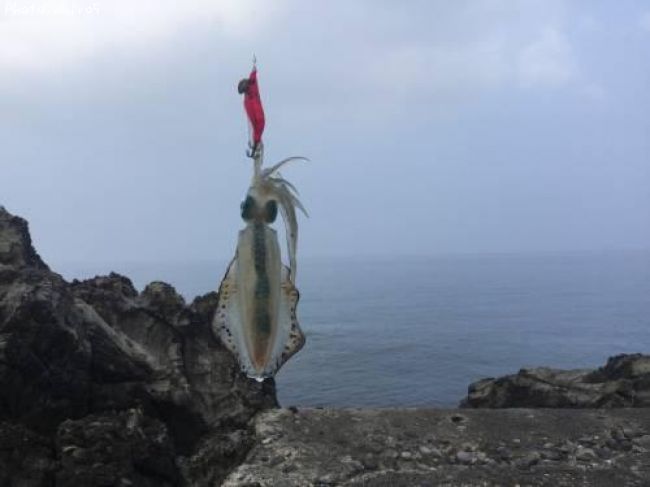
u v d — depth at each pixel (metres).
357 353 51.44
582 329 67.50
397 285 160.88
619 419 10.90
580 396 13.30
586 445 9.88
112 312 12.67
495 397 14.52
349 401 35.50
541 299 109.56
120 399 10.98
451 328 69.00
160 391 11.52
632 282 153.50
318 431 10.23
